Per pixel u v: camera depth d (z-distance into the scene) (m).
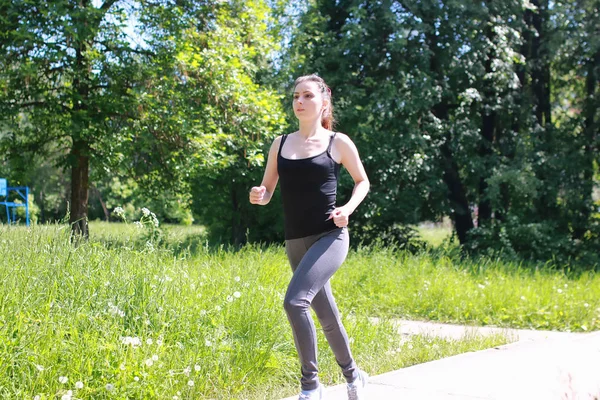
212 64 15.05
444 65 19.66
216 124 16.09
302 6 19.84
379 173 19.05
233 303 5.71
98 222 25.19
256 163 16.14
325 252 3.77
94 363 4.25
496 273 11.98
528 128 21.47
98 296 5.19
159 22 15.10
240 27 16.34
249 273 7.84
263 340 5.34
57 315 4.68
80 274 5.39
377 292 10.11
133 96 14.65
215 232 21.20
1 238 6.07
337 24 20.92
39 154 16.25
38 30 13.55
